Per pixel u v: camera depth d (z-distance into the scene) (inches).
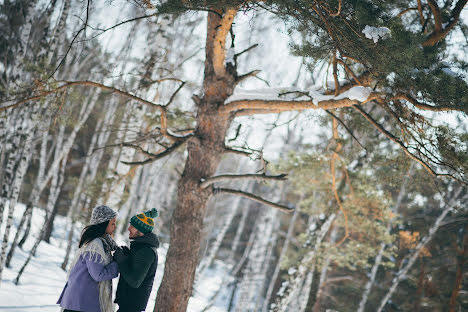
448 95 164.6
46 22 337.1
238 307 665.0
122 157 358.6
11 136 371.9
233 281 956.6
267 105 205.0
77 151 808.9
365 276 666.8
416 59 161.8
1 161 336.8
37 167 772.6
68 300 128.6
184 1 170.9
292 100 200.8
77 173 803.4
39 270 395.5
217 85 217.3
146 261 136.9
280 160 448.1
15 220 580.1
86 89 583.2
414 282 630.5
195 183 214.8
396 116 193.5
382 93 180.5
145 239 140.9
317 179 436.1
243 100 207.5
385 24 167.0
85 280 129.6
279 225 912.3
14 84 300.0
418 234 611.8
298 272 429.1
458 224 605.6
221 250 1056.8
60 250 566.6
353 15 173.2
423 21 186.9
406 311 636.1
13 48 365.7
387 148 344.2
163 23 362.3
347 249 491.2
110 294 134.8
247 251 877.8
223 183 916.6
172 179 695.1
